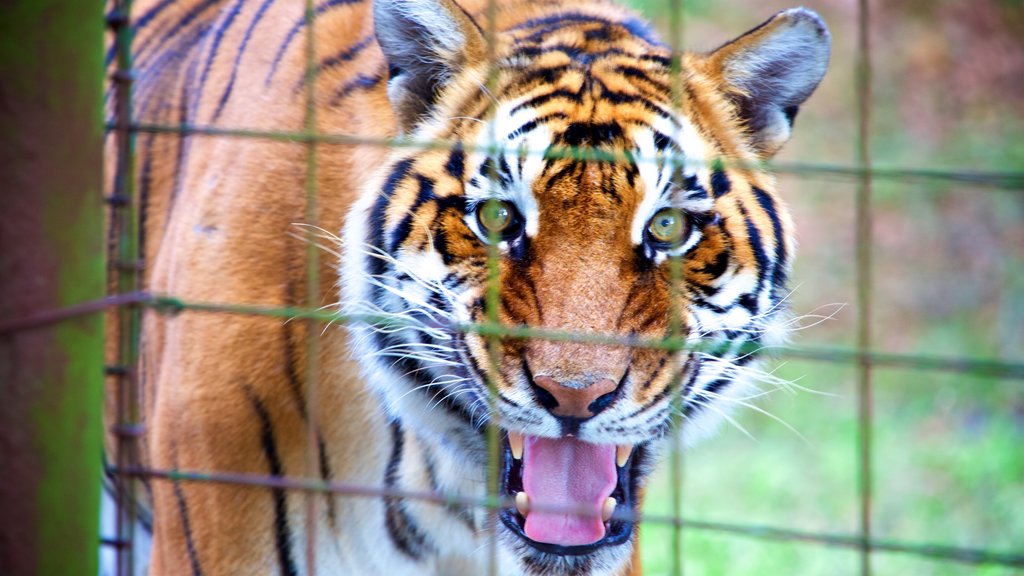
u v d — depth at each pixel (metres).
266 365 6.15
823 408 14.31
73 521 4.53
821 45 6.02
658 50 6.27
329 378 6.23
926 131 18.88
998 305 15.80
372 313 5.96
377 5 5.77
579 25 6.44
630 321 5.40
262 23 6.91
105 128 5.16
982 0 20.23
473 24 5.97
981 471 12.54
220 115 6.77
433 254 5.70
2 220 4.31
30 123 4.30
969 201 17.56
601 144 5.57
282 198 6.23
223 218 6.32
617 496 5.86
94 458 4.58
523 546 5.69
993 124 18.78
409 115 5.97
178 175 7.09
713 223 5.67
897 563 10.97
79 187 4.40
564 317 5.34
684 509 12.08
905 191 17.88
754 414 14.05
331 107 6.35
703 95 6.02
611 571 5.75
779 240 6.07
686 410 6.04
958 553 3.66
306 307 6.18
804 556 11.10
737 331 5.86
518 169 5.50
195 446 6.25
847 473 12.68
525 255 5.50
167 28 7.85
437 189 5.74
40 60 4.30
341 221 6.23
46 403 4.41
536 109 5.71
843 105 19.72
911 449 13.24
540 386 5.29
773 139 6.20
